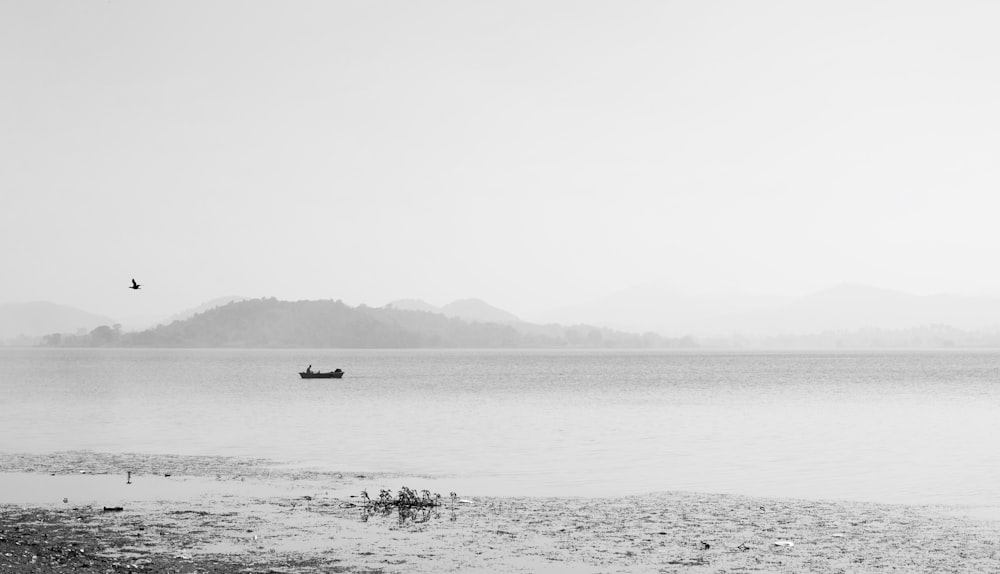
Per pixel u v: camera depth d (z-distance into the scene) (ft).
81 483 125.59
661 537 90.48
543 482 128.88
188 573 74.64
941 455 161.99
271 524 96.07
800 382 497.87
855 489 122.72
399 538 89.45
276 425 226.17
